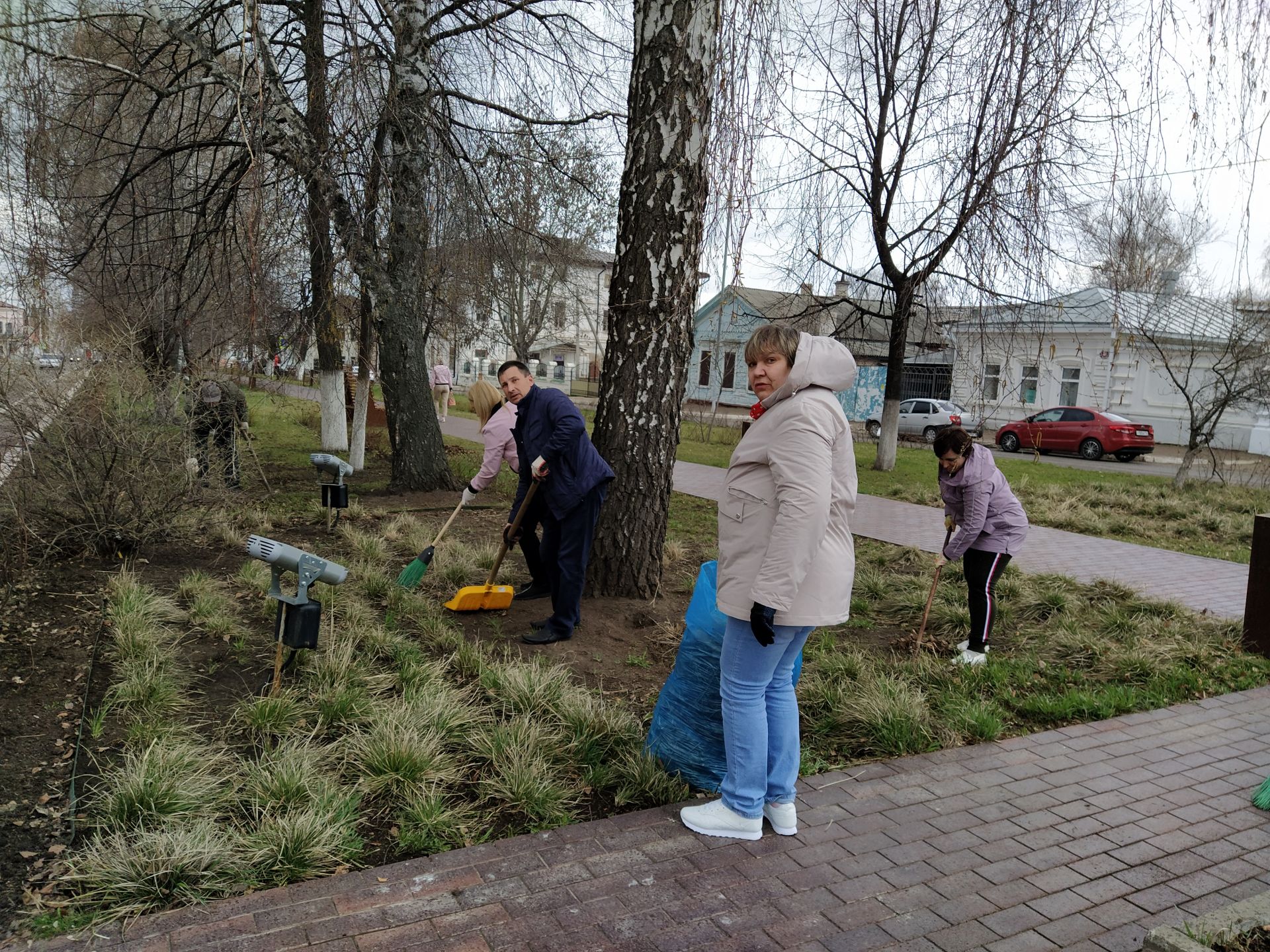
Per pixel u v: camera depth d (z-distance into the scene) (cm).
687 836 315
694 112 558
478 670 457
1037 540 1077
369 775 338
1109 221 842
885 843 318
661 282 577
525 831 316
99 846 278
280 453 1476
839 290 1847
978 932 267
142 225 1052
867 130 1486
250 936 246
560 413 502
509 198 1086
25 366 585
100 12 880
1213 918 253
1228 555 1037
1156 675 523
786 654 314
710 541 916
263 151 862
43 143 802
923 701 449
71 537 637
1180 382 2920
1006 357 1531
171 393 668
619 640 535
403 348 1062
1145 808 354
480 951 245
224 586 589
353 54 824
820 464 278
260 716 374
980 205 865
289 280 1083
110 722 373
